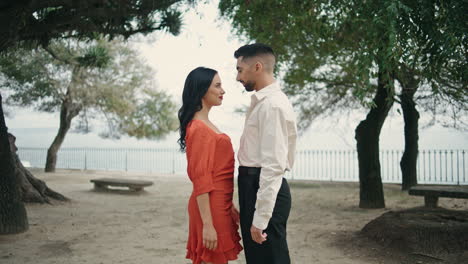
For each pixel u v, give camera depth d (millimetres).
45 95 17250
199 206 2273
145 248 5133
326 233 5957
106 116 19422
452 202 9078
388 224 5047
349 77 10859
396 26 4195
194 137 2322
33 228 6293
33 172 18109
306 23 6984
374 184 8703
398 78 8234
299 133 13445
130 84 19031
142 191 11852
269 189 2201
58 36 6887
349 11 5363
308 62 10211
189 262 4480
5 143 5902
